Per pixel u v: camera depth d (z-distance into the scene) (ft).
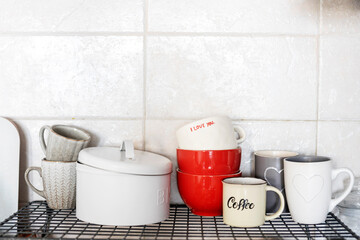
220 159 2.60
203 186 2.61
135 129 3.01
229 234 2.60
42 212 2.83
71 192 2.74
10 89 3.01
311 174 2.49
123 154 2.64
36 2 2.99
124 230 2.68
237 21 2.98
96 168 2.40
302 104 3.00
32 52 3.00
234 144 2.69
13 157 2.96
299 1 2.98
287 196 2.59
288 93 3.00
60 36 2.99
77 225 2.74
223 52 2.99
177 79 2.99
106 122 3.01
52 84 3.01
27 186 3.04
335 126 3.01
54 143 2.70
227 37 2.98
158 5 2.98
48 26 2.99
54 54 3.00
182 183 2.69
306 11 2.98
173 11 2.98
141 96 3.00
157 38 2.98
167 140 3.01
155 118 3.01
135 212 2.40
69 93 3.01
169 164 2.58
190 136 2.64
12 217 2.67
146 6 2.98
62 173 2.70
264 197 2.48
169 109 3.01
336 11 2.99
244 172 3.01
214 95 3.00
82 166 2.47
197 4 2.98
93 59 2.99
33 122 3.02
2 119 2.95
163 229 2.52
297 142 3.01
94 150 2.70
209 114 3.01
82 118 3.01
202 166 2.60
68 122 3.01
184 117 3.01
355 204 2.72
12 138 2.96
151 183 2.43
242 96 3.00
